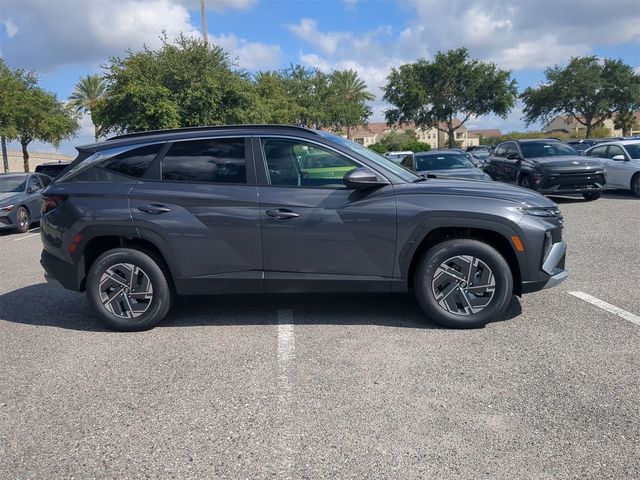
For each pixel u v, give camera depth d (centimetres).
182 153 503
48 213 516
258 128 505
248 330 495
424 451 296
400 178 486
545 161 1340
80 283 515
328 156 486
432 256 467
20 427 339
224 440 314
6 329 530
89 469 293
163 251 489
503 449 295
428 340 453
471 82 4869
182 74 2498
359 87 5828
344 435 315
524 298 559
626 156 1484
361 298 579
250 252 483
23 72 3416
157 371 413
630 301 538
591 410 331
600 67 4878
